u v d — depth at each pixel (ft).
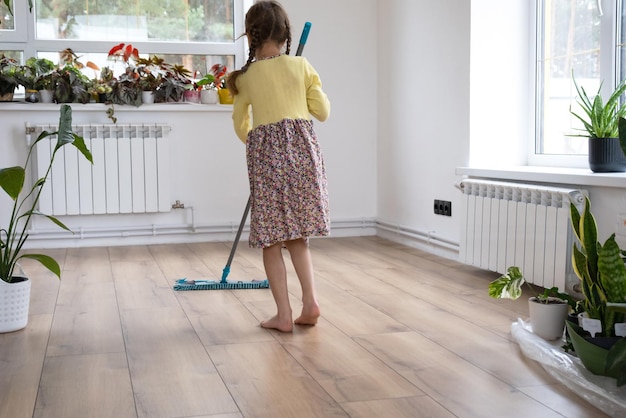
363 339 7.91
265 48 8.63
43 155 14.34
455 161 12.80
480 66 12.18
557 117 11.70
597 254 6.72
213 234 15.56
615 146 9.16
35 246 14.69
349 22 15.94
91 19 15.52
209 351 7.54
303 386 6.41
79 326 8.61
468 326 8.41
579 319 6.72
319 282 11.07
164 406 5.96
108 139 14.64
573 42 11.23
